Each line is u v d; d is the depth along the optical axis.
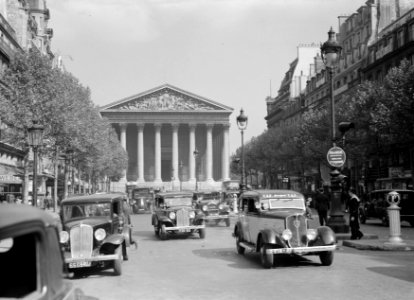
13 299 3.34
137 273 13.01
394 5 60.81
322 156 52.91
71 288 4.23
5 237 3.00
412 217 28.91
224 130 127.75
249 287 10.62
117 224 14.48
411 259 14.62
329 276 11.82
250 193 15.73
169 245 20.50
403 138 36.69
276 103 124.50
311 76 93.69
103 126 64.00
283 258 15.41
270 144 80.94
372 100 41.72
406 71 38.06
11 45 54.12
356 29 66.88
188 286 10.91
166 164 137.38
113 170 86.25
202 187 123.75
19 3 63.75
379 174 54.34
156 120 124.88
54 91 37.50
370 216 31.84
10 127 36.56
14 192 51.44
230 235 25.06
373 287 10.30
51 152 49.22
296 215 13.40
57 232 3.94
